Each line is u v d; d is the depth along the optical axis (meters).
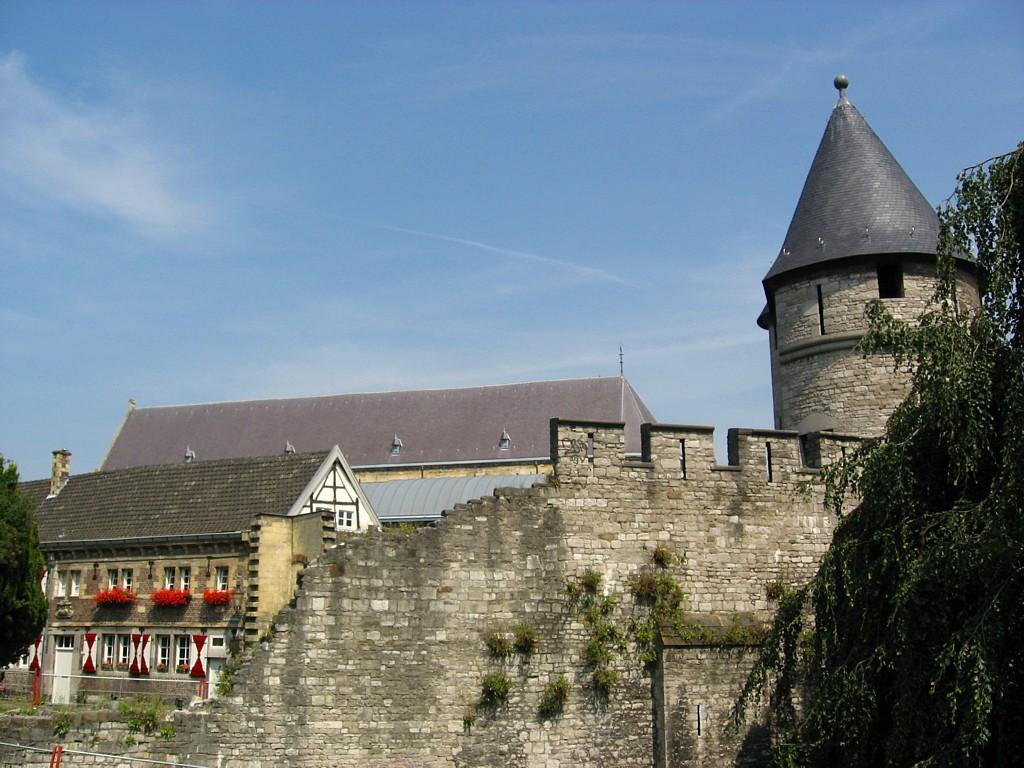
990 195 16.48
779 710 21.27
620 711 23.47
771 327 33.81
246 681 21.56
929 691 14.94
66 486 43.81
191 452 68.19
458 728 22.50
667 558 24.33
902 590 15.08
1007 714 14.59
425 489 52.56
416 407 67.31
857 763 16.80
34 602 30.42
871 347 17.67
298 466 37.94
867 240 29.05
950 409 15.55
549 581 23.56
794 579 25.27
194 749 21.28
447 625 22.83
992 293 15.90
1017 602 14.30
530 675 23.08
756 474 25.56
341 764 21.75
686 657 23.69
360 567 22.53
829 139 31.73
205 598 35.59
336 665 22.06
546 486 23.94
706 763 23.38
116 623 37.72
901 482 16.59
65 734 21.36
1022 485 14.40
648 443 24.95
